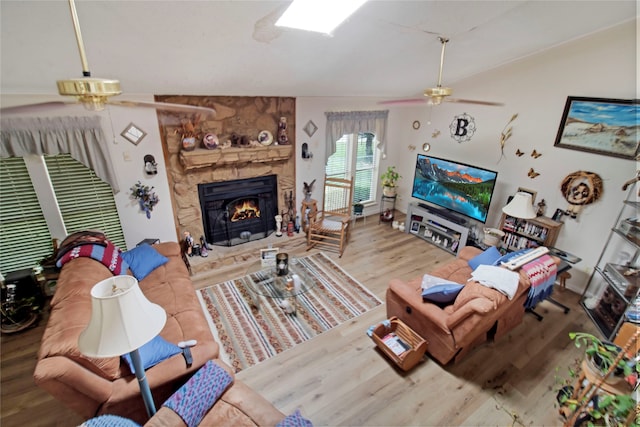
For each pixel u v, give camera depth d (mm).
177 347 2105
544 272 2713
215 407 1840
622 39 2854
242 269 4066
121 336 1376
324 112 4574
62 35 1846
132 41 2045
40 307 3209
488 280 2520
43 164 3115
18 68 2154
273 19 2018
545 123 3576
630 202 2938
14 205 3127
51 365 1626
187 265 3877
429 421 2221
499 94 3953
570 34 3010
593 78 3115
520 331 3055
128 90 2994
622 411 1372
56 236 3373
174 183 3820
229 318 3195
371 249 4641
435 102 2283
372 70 3393
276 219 4551
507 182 4102
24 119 2809
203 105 3680
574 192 3434
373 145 5441
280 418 1794
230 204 4305
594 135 3197
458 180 4359
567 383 2086
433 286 2770
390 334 2836
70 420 2201
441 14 2287
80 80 1189
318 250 4574
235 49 2398
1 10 1537
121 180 3512
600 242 3350
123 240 3762
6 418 2211
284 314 3266
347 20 2188
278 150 4215
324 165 4887
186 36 2084
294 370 2619
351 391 2441
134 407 1863
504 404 2344
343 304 3432
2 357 2711
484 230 4137
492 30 2707
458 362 2699
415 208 4938
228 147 3855
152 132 3523
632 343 1508
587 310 3314
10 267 3285
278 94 3934
